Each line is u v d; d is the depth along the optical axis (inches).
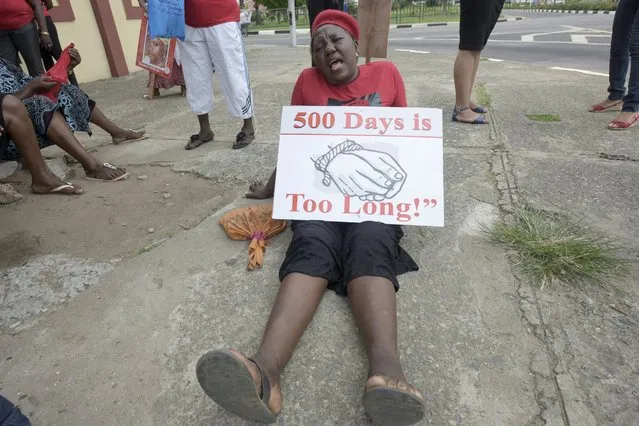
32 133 101.8
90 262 79.6
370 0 106.4
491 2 119.4
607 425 46.4
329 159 77.4
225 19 115.9
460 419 48.1
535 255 72.1
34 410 51.9
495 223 82.0
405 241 78.7
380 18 107.7
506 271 69.6
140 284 72.4
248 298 67.5
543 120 135.6
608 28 474.6
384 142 77.5
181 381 54.6
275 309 54.7
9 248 85.7
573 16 817.5
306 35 636.7
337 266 63.4
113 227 92.0
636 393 49.4
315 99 82.8
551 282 66.4
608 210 84.1
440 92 175.6
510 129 129.3
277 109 168.4
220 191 105.0
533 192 91.9
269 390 46.4
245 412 45.8
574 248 71.4
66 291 71.9
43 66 173.8
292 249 63.3
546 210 85.0
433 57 285.7
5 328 64.8
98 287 72.3
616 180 95.1
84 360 58.3
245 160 120.0
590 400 48.9
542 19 731.4
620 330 57.6
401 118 78.4
